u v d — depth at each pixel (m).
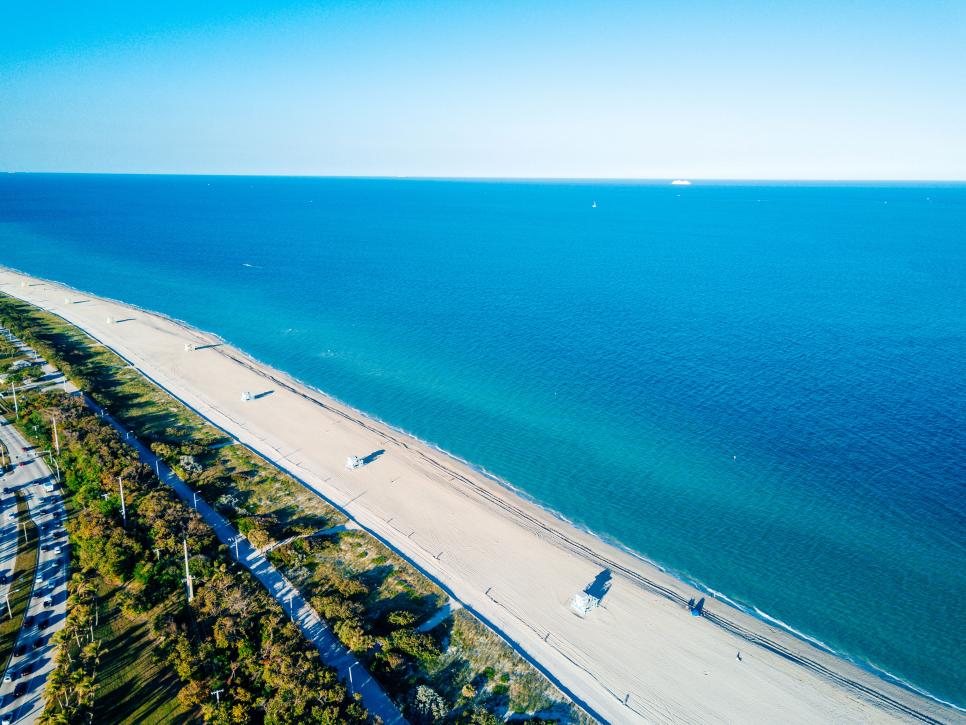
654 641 59.84
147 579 61.53
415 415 105.38
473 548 72.12
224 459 89.19
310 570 66.38
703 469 87.62
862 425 98.12
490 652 57.03
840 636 61.19
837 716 52.62
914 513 77.06
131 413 102.56
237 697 48.78
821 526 75.62
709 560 71.12
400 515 77.69
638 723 50.97
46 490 78.56
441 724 48.81
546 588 66.25
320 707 47.31
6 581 61.88
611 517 78.56
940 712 53.41
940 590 65.94
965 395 107.69
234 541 70.44
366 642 54.69
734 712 52.62
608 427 99.88
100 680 51.03
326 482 84.56
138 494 75.50
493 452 93.50
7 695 49.34
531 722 50.00
